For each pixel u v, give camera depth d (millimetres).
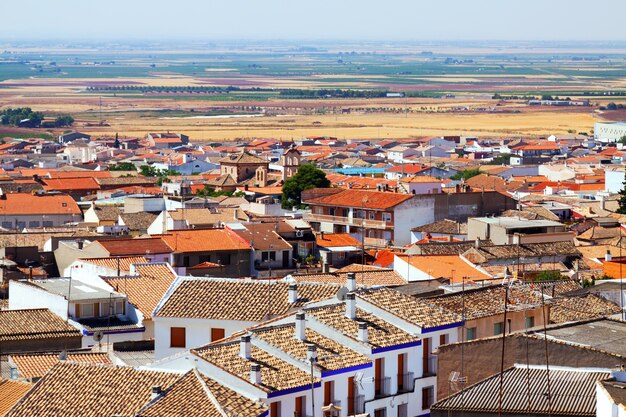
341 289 163750
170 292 171125
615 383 114250
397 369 150375
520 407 121562
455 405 123562
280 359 139000
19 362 163000
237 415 124125
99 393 133500
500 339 135875
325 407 132000
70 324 190750
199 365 134750
